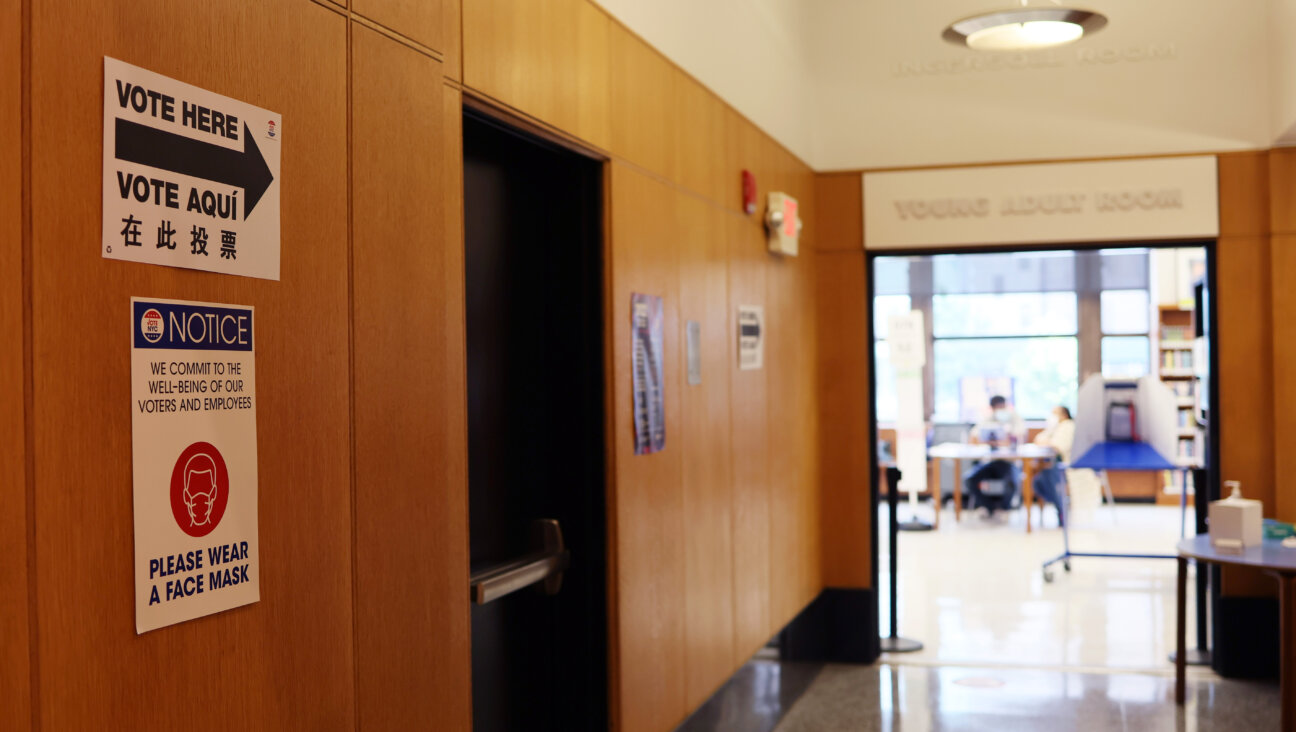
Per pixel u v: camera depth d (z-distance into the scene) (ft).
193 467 5.13
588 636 11.59
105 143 4.68
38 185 4.41
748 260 16.90
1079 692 18.97
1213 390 20.52
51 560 4.43
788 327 19.43
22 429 4.34
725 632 15.21
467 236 10.22
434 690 7.03
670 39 13.57
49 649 4.42
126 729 4.75
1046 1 20.10
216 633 5.26
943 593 27.63
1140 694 18.78
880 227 21.74
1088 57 20.86
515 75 9.49
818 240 22.02
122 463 4.75
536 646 11.50
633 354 12.10
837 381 21.93
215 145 5.29
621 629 11.60
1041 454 37.76
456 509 8.37
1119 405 27.61
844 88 21.89
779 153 19.08
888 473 22.58
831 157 21.97
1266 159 20.04
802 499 20.16
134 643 4.80
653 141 12.89
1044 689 19.20
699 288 14.48
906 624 24.44
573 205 11.68
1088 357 46.83
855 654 21.50
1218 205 20.25
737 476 16.02
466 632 8.41
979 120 21.34
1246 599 19.70
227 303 5.36
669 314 13.29
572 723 11.65
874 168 21.79
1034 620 24.47
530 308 11.42
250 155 5.52
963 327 48.08
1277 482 19.83
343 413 6.20
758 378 17.31
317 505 5.97
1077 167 20.90
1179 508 43.32
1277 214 19.84
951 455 38.45
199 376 5.18
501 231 10.84
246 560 5.44
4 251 4.28
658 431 12.78
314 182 6.01
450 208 8.41
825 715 17.99
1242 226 20.16
